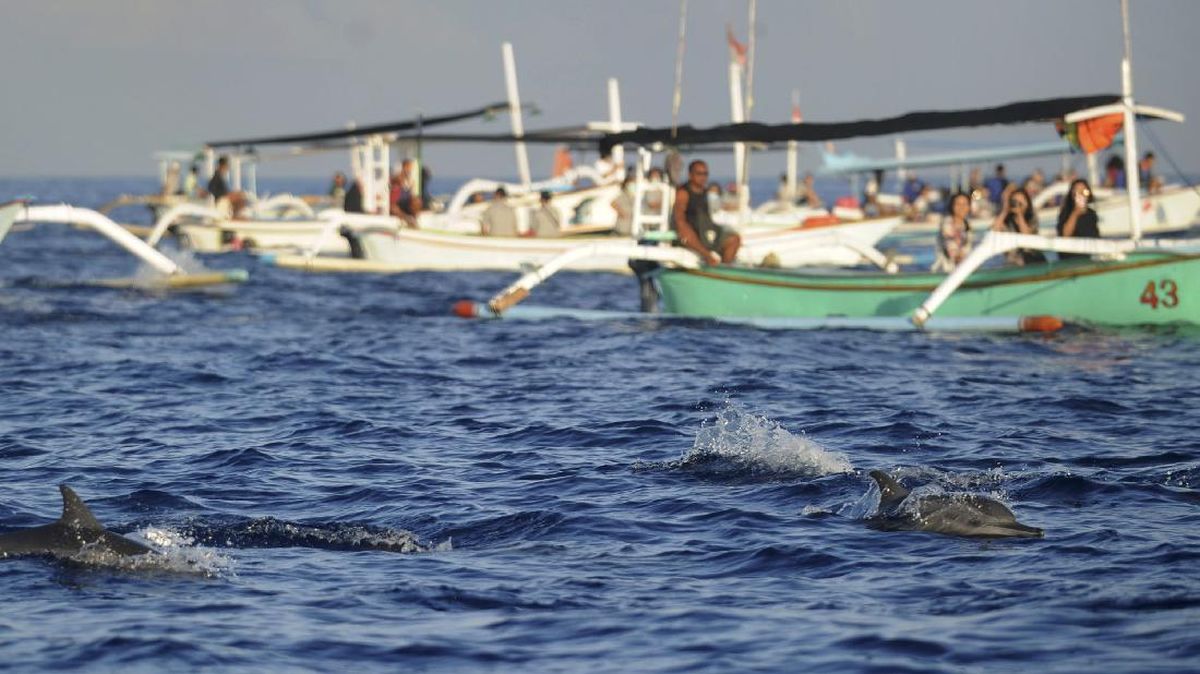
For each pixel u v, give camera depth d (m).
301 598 20.77
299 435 34.56
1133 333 51.88
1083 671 17.19
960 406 38.38
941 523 24.42
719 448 31.53
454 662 18.05
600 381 43.38
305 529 24.67
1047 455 31.58
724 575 22.05
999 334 53.00
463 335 55.44
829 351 49.53
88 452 32.31
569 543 24.12
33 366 46.06
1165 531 24.19
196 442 33.59
